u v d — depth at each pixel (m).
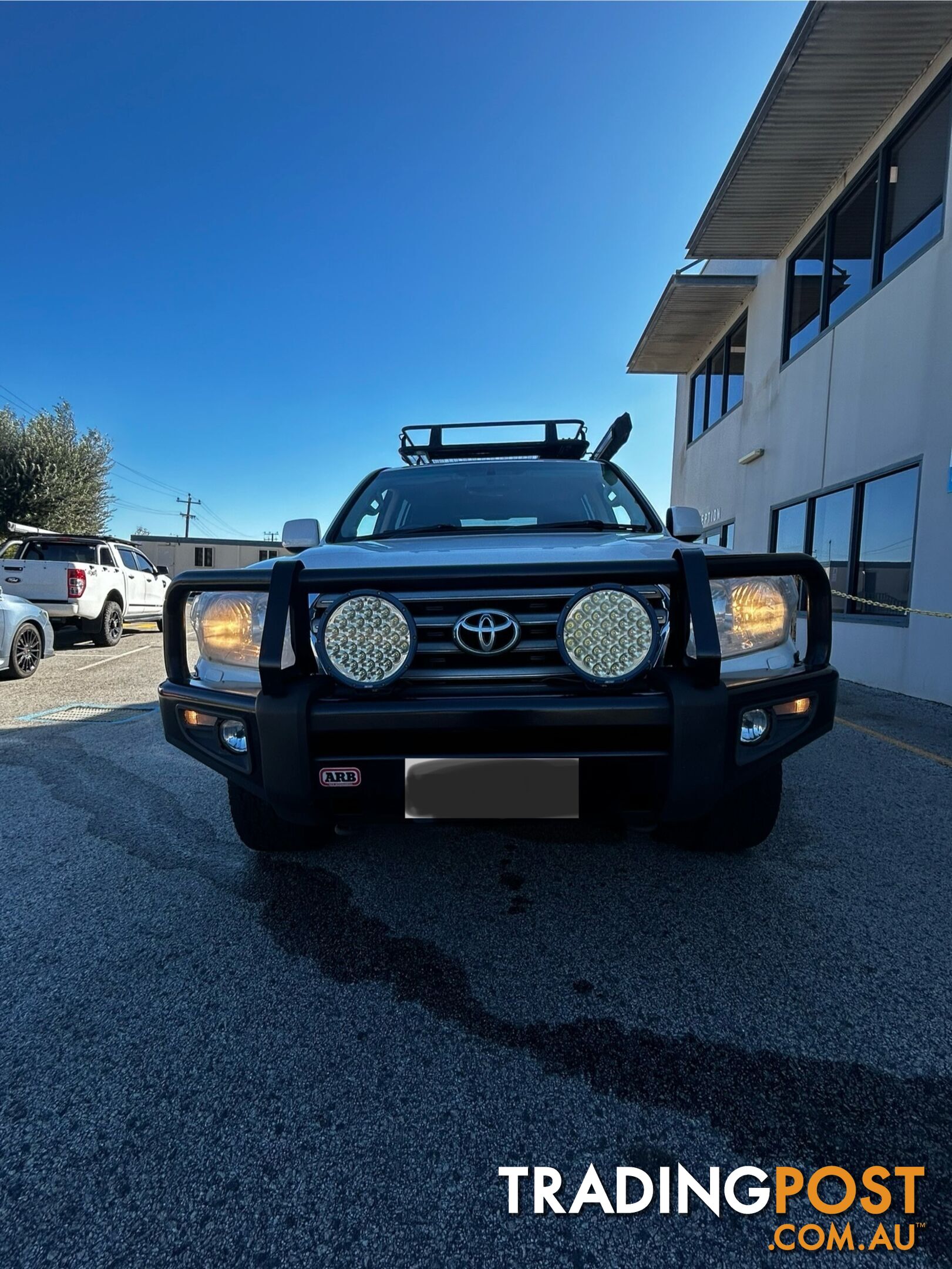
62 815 3.14
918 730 4.61
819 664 1.99
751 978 1.85
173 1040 1.64
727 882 2.41
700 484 12.13
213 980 1.87
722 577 1.87
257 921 2.18
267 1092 1.47
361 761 1.75
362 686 1.75
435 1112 1.42
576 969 1.90
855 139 6.66
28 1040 1.64
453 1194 1.24
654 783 1.76
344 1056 1.58
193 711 1.96
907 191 6.18
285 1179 1.27
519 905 2.26
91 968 1.93
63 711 5.59
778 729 1.91
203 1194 1.24
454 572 1.79
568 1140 1.35
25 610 7.42
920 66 5.74
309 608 1.89
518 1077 1.51
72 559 10.86
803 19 5.30
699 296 10.04
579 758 1.72
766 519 9.16
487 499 3.04
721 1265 1.12
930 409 5.66
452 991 1.81
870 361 6.59
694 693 1.69
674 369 13.23
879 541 6.53
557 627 1.76
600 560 1.88
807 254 8.19
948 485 5.42
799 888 2.36
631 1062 1.55
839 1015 1.70
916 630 5.80
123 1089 1.49
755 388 9.53
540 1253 1.14
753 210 7.84
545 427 4.55
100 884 2.44
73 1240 1.16
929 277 5.68
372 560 2.02
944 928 2.10
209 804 3.29
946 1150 1.32
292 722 1.73
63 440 21.25
